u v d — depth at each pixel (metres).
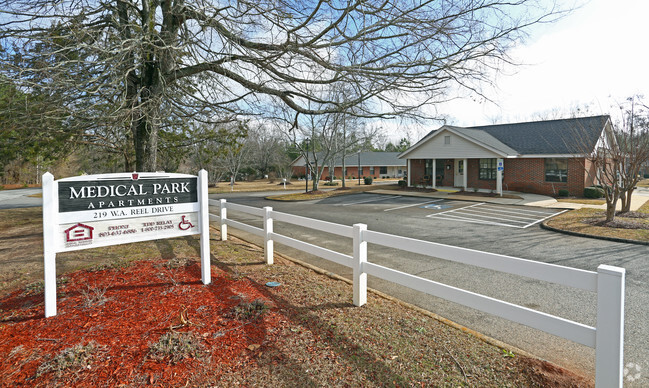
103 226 3.80
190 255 6.21
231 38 6.02
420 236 9.67
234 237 8.58
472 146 21.30
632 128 11.36
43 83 5.38
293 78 6.55
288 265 5.95
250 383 2.51
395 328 3.50
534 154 20.19
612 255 7.38
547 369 2.82
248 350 2.93
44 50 5.91
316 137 26.30
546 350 3.40
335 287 4.74
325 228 4.63
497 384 2.60
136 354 2.73
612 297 2.17
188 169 34.69
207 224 4.46
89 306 3.60
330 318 3.66
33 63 5.86
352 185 39.16
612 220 10.66
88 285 4.26
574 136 16.23
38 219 12.55
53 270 3.41
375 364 2.82
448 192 22.52
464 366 2.83
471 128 26.02
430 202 18.56
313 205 18.77
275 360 2.81
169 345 2.80
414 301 4.68
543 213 13.83
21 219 12.51
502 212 14.38
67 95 5.99
